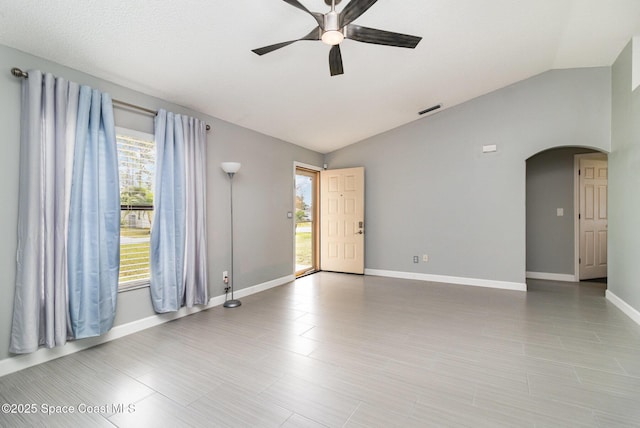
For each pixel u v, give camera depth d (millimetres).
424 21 2703
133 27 2146
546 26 2945
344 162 5770
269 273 4598
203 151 3445
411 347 2543
